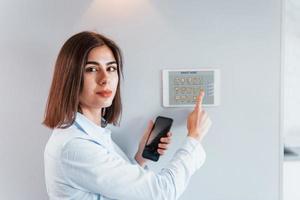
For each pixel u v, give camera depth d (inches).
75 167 31.4
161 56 44.1
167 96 44.2
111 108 40.3
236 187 45.7
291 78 46.7
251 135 45.1
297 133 47.6
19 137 44.8
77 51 32.5
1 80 44.0
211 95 44.2
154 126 43.0
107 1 43.4
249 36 44.0
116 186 31.8
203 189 45.8
